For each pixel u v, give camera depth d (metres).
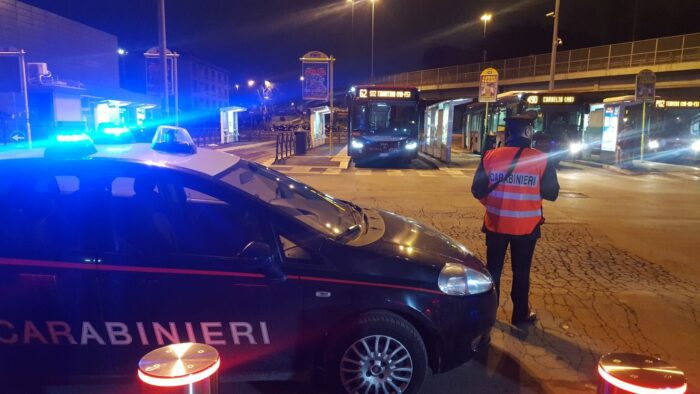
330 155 24.28
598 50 38.25
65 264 3.09
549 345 4.37
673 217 10.10
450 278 3.39
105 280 3.10
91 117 26.94
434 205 11.26
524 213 4.47
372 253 3.37
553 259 6.97
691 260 7.01
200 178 3.38
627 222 9.55
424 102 20.23
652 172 18.42
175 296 3.13
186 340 3.18
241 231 3.41
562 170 19.41
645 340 4.50
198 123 62.78
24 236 3.15
